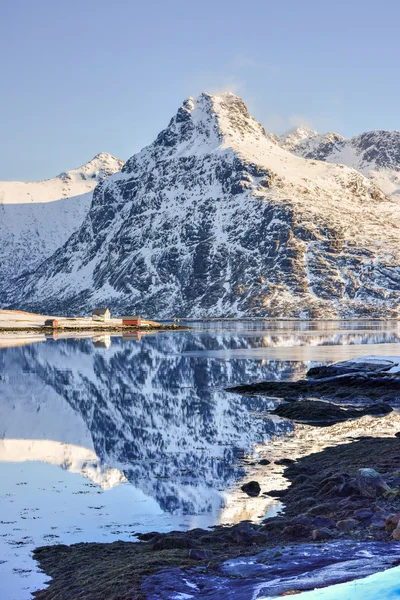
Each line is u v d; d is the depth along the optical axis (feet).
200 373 248.52
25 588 56.49
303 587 45.68
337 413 147.23
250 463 103.86
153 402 174.91
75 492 88.79
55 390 200.03
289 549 56.34
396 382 188.85
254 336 526.98
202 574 52.34
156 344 437.17
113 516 77.82
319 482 84.69
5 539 70.03
